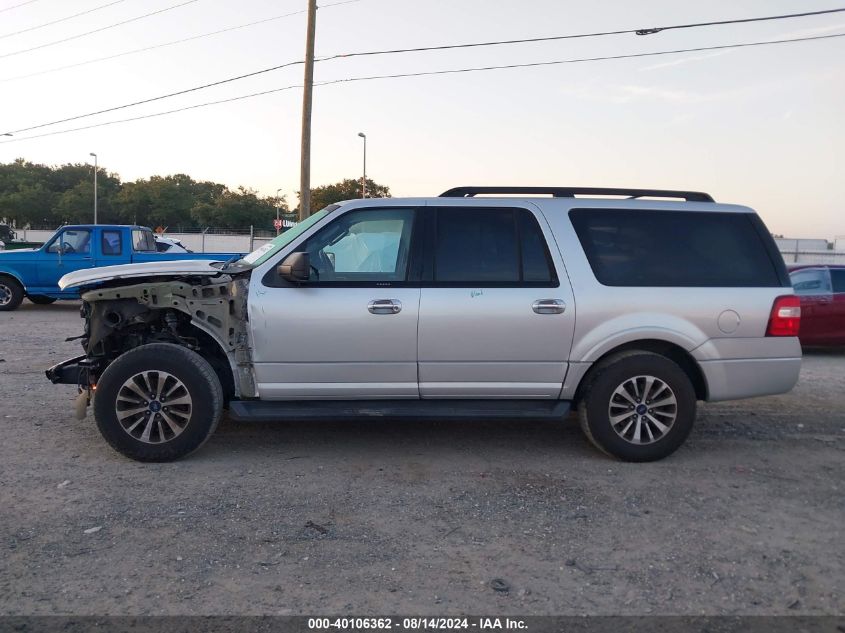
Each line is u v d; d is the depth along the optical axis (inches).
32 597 136.3
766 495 194.5
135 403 209.5
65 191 3373.5
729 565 153.6
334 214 217.5
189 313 209.5
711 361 218.2
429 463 217.6
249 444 233.6
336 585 142.7
